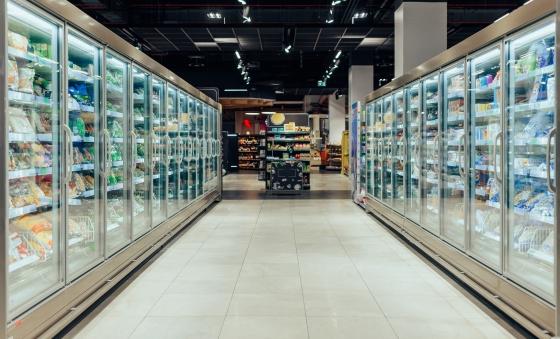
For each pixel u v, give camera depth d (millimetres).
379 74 23578
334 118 28641
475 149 4844
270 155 15578
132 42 14938
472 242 4762
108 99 5113
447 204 5598
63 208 3537
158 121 6699
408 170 7195
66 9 3473
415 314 4000
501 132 3963
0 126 2617
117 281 4492
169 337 3531
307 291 4637
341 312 4051
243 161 30922
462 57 4840
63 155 3541
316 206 11539
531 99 3941
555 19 3111
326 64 21422
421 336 3551
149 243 5824
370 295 4508
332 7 11492
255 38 14727
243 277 5141
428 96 6383
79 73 4004
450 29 13867
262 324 3783
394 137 8062
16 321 2803
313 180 20031
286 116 15531
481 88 4781
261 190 15844
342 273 5305
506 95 3947
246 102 25328
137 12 13305
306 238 7398
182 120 8469
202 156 10289
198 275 5219
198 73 21719
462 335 3566
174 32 13875
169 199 7582
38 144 3574
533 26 3445
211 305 4227
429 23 8977
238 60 18672
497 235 4648
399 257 6078
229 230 8141
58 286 3447
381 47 16266
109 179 4812
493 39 4035
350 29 13484
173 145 7699
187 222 8219
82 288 3805
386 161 8844
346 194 14414
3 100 2629
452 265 5070
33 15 3201
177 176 7734
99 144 4340
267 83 25359
